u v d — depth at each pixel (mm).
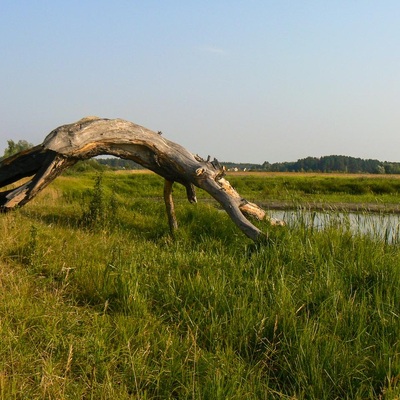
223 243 9734
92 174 40781
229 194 10234
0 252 7367
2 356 4523
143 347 5062
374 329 5496
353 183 33781
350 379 4738
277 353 5191
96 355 4695
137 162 10680
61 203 15141
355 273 6941
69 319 5395
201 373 4750
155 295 6312
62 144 9891
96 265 7102
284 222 10172
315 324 5500
